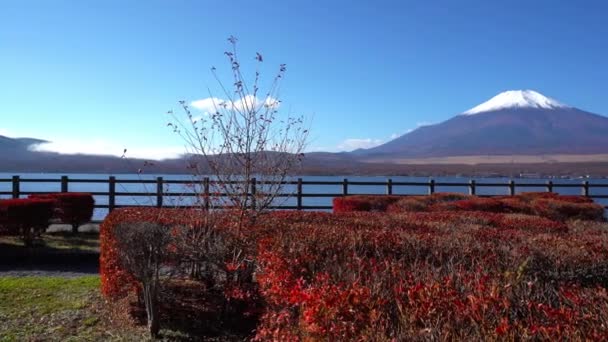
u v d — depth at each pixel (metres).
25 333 5.48
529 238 5.70
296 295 3.03
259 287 5.09
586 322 2.63
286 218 7.58
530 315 2.67
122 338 5.28
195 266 6.07
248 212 6.16
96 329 5.62
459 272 3.59
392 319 2.71
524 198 14.93
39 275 8.72
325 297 2.78
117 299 6.04
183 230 5.88
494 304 2.72
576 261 4.39
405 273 3.61
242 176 6.14
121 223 5.69
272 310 4.04
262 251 4.89
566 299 3.20
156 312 5.29
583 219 12.56
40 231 11.12
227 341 5.27
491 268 4.14
